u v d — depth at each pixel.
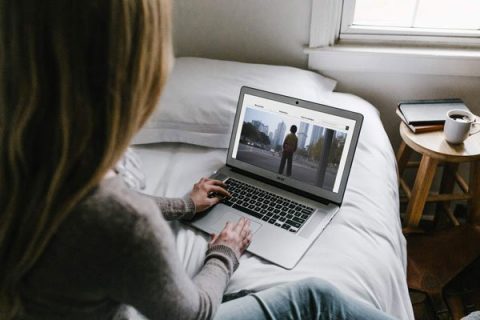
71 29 0.41
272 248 0.92
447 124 1.23
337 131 1.03
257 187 1.10
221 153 1.23
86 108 0.43
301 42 1.50
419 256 1.34
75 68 0.42
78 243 0.46
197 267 0.88
